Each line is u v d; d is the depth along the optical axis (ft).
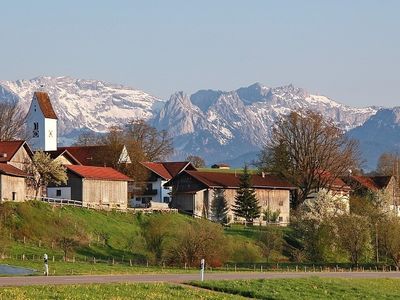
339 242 643.45
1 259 499.51
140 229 649.20
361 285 411.75
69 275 400.88
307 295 363.35
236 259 611.47
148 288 333.62
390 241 628.28
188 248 548.72
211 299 319.27
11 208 615.57
